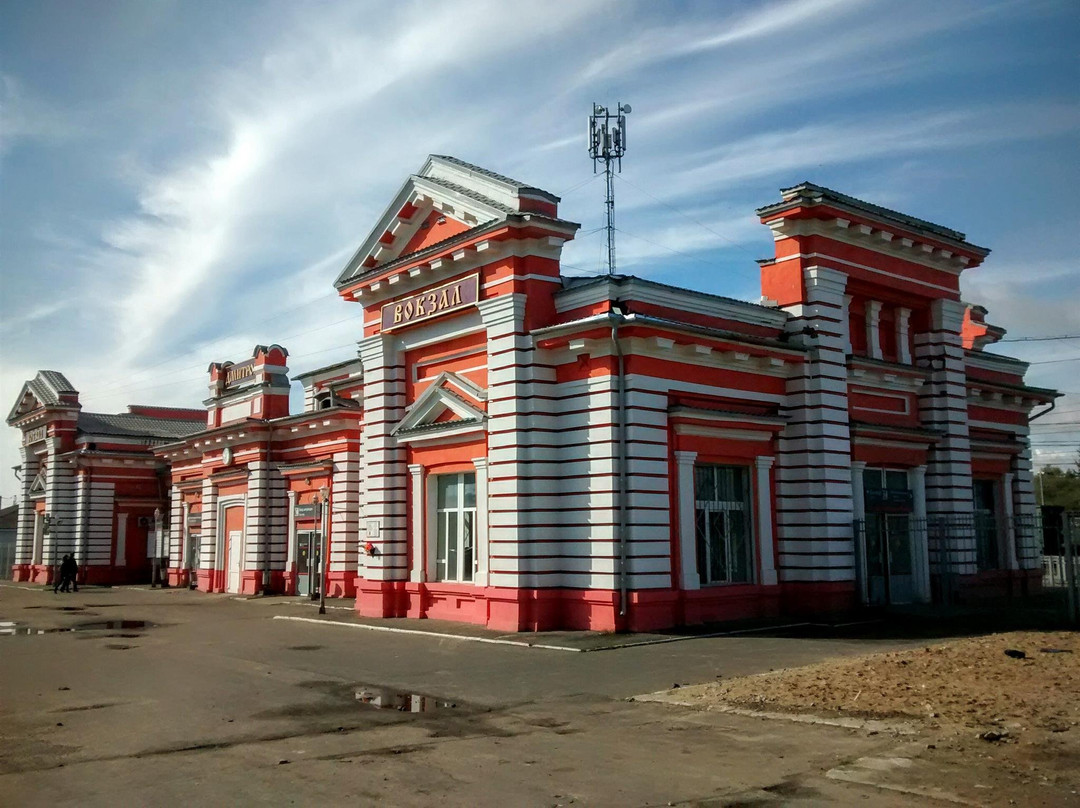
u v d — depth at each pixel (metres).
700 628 19.31
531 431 20.11
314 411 33.59
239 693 13.17
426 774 8.58
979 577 26.53
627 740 9.86
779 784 8.02
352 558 31.36
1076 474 73.94
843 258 23.23
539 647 17.27
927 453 25.33
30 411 52.91
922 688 11.72
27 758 9.37
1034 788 7.68
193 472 42.25
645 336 19.12
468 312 21.86
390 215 24.12
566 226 20.81
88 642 20.20
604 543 19.06
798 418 22.28
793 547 21.98
